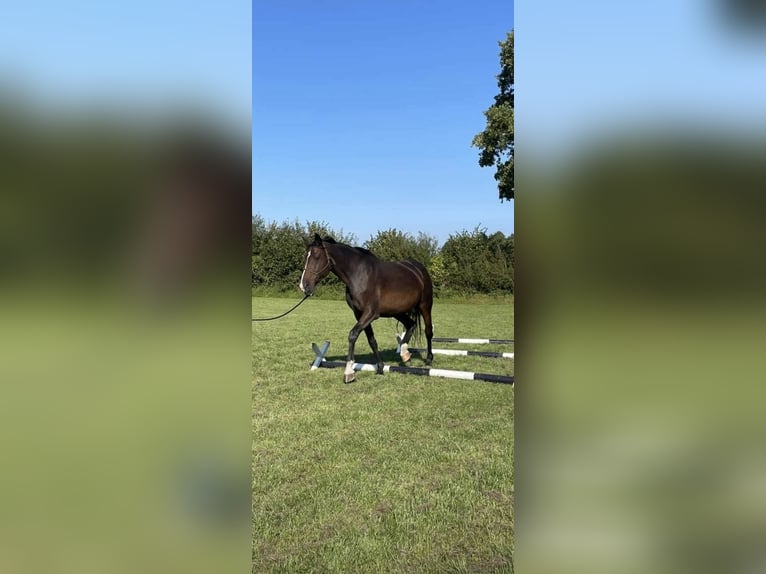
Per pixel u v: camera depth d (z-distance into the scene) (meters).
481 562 2.47
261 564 2.48
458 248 22.38
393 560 2.51
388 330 12.99
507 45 15.51
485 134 17.23
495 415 5.14
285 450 4.12
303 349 9.69
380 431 4.62
